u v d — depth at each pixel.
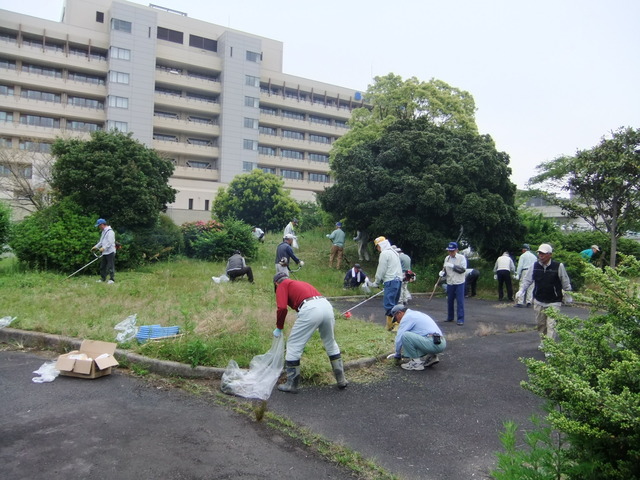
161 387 5.32
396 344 6.62
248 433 4.24
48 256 13.26
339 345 7.18
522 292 7.73
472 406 5.15
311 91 60.78
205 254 17.86
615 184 15.23
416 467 3.77
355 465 3.73
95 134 16.05
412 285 15.29
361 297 13.03
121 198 15.20
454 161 16.80
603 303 2.99
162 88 51.59
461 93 28.59
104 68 47.22
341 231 17.25
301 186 59.19
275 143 57.91
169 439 4.04
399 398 5.35
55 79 45.38
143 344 6.31
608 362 2.82
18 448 3.75
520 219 17.78
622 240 19.38
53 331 6.87
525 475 2.55
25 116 44.66
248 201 31.31
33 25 44.84
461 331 9.06
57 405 4.66
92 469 3.48
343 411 4.89
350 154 18.09
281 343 5.70
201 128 51.91
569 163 16.45
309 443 4.09
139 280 12.53
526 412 5.01
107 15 48.44
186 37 53.25
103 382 5.39
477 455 4.00
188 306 9.19
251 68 54.09
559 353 2.87
